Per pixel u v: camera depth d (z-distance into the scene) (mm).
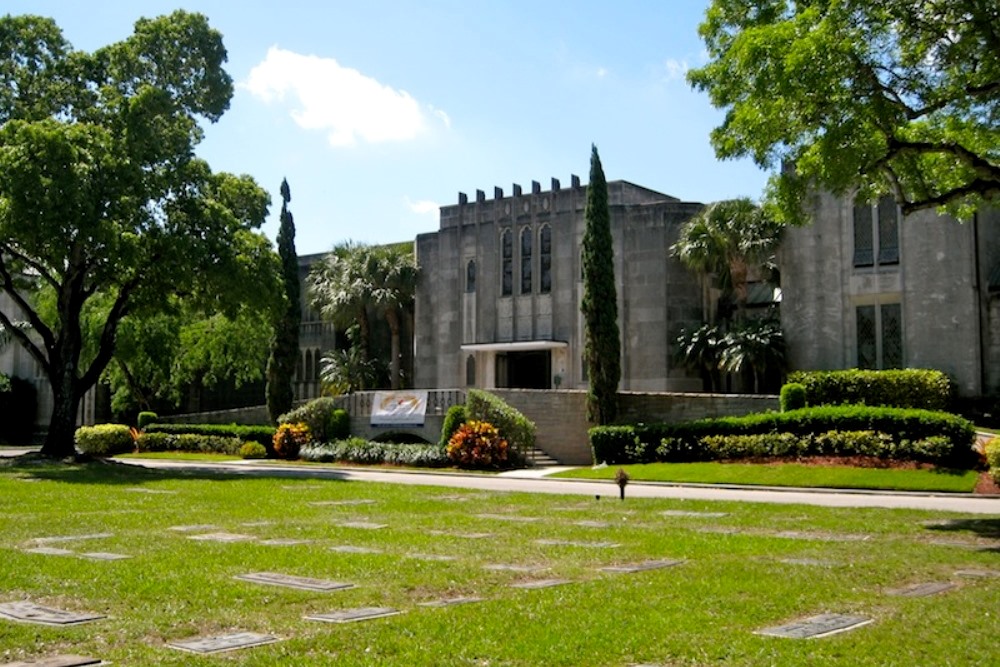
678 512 18734
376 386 54344
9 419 60781
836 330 35438
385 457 37906
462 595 9633
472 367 50094
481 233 50406
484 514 18375
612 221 46000
